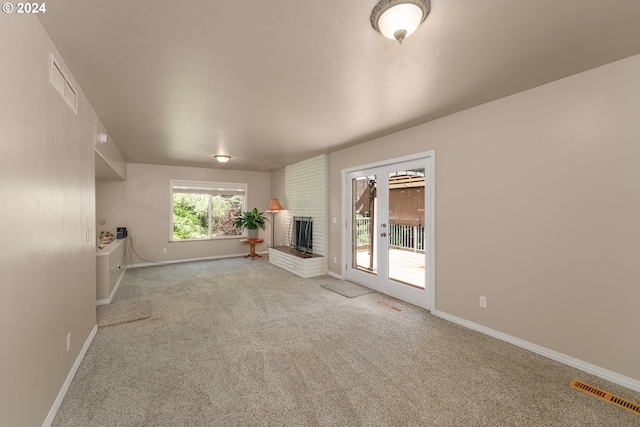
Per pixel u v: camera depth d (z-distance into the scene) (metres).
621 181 1.99
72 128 2.09
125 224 5.98
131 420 1.67
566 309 2.26
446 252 3.17
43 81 1.57
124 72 2.12
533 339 2.46
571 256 2.23
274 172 7.51
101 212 5.78
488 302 2.79
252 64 2.03
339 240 4.96
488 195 2.76
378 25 1.53
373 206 4.32
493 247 2.73
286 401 1.84
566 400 1.85
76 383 2.02
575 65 2.05
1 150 1.15
